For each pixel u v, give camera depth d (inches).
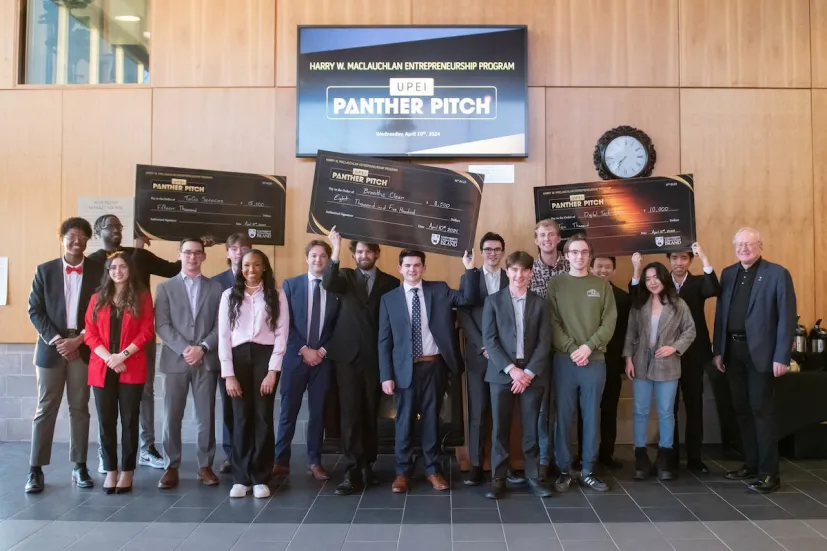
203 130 195.8
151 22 198.1
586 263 149.2
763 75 195.5
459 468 167.6
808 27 195.9
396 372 147.7
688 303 164.1
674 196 166.2
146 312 148.1
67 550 114.3
